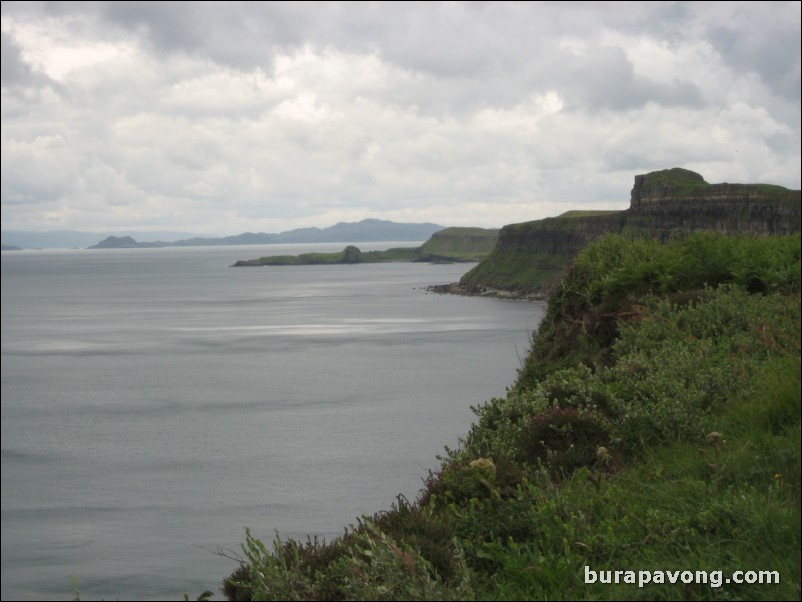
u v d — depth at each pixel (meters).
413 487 40.59
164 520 38.69
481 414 10.84
